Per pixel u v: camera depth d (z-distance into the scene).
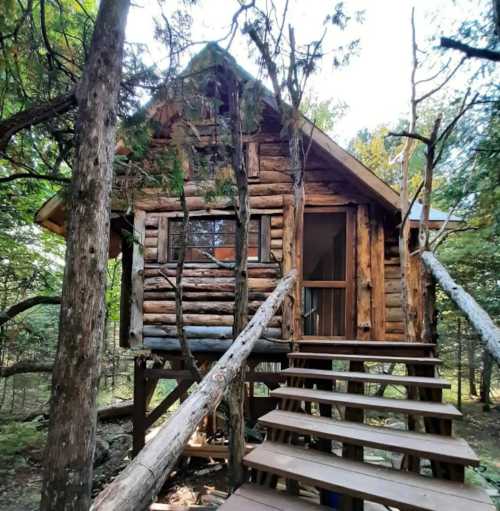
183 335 3.70
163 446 1.26
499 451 6.57
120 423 8.15
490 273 7.25
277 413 2.58
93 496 4.76
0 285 6.72
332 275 7.06
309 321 5.98
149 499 1.08
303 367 3.39
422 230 4.00
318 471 1.91
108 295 9.10
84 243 1.54
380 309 4.77
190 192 5.08
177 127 3.34
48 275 6.99
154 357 4.87
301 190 3.83
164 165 3.35
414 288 4.91
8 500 4.42
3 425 6.48
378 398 2.53
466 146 5.07
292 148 3.83
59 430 1.40
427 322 3.74
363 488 1.73
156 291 5.09
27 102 2.83
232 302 4.94
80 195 1.58
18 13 2.70
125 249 5.61
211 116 3.63
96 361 1.52
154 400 9.44
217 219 5.14
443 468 1.91
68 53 2.94
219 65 3.08
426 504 1.58
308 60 3.05
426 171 4.01
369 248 4.92
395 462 4.70
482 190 4.70
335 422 2.37
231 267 3.89
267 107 5.18
